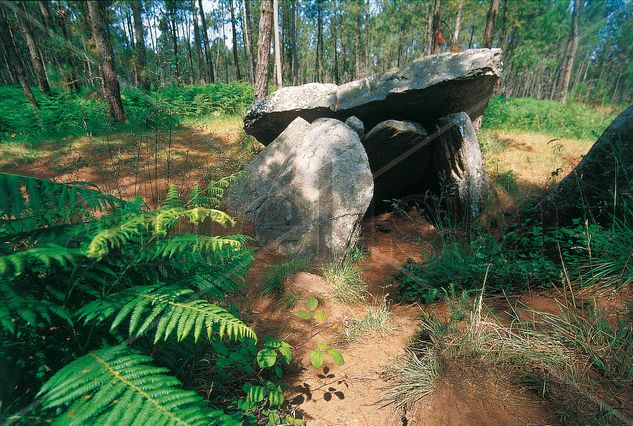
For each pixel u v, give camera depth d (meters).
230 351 1.91
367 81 4.95
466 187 4.46
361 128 4.65
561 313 2.03
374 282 3.36
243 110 9.50
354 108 4.83
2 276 1.04
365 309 2.82
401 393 1.85
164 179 4.10
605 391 1.54
